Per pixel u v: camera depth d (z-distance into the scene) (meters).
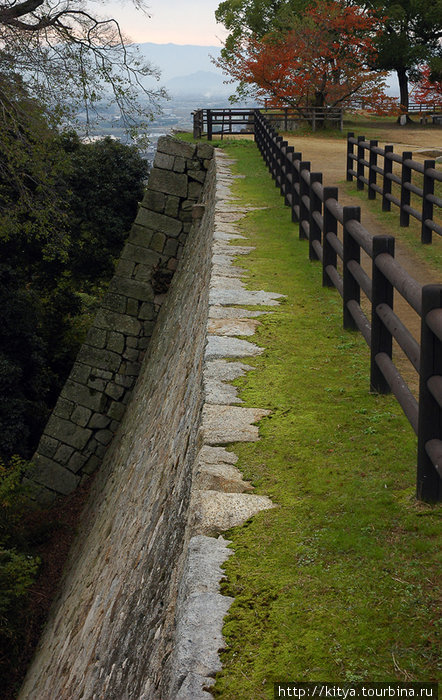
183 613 2.66
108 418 16.67
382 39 40.06
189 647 2.46
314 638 2.46
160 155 16.42
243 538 3.13
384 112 36.34
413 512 3.18
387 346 4.55
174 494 4.61
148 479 6.88
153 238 16.55
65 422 16.67
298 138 28.27
